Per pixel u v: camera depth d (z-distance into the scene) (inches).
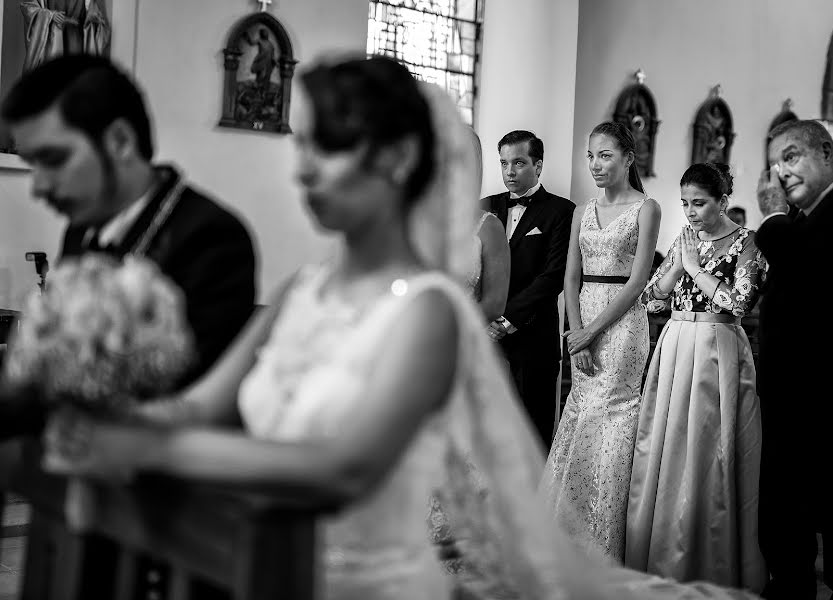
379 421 57.1
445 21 347.3
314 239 298.0
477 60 353.4
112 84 83.1
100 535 65.2
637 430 199.6
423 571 68.2
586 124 397.1
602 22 400.5
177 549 58.6
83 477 62.9
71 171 82.6
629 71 411.2
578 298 210.4
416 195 67.4
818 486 161.8
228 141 282.8
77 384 57.6
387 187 65.1
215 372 75.3
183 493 58.4
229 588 54.6
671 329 194.9
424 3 343.0
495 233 187.5
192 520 57.4
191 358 63.6
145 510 60.7
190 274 88.0
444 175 74.5
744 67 453.4
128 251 89.0
